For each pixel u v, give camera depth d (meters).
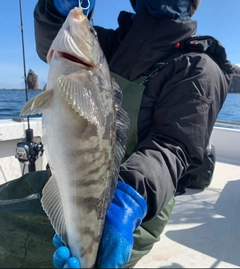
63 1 1.75
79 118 1.23
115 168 1.33
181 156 1.55
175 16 1.85
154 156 1.45
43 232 1.54
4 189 1.84
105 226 1.18
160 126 1.64
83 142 1.23
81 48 1.33
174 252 1.65
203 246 1.73
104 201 1.23
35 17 2.04
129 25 2.17
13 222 1.58
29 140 2.38
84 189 1.22
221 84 1.82
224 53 1.88
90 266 1.14
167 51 1.88
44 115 1.29
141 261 1.55
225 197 2.45
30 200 1.64
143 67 1.87
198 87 1.65
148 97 1.81
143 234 1.47
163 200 1.37
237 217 2.11
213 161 2.52
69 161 1.23
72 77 1.29
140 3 1.98
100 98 1.32
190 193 2.53
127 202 1.24
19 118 3.02
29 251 1.47
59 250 1.11
